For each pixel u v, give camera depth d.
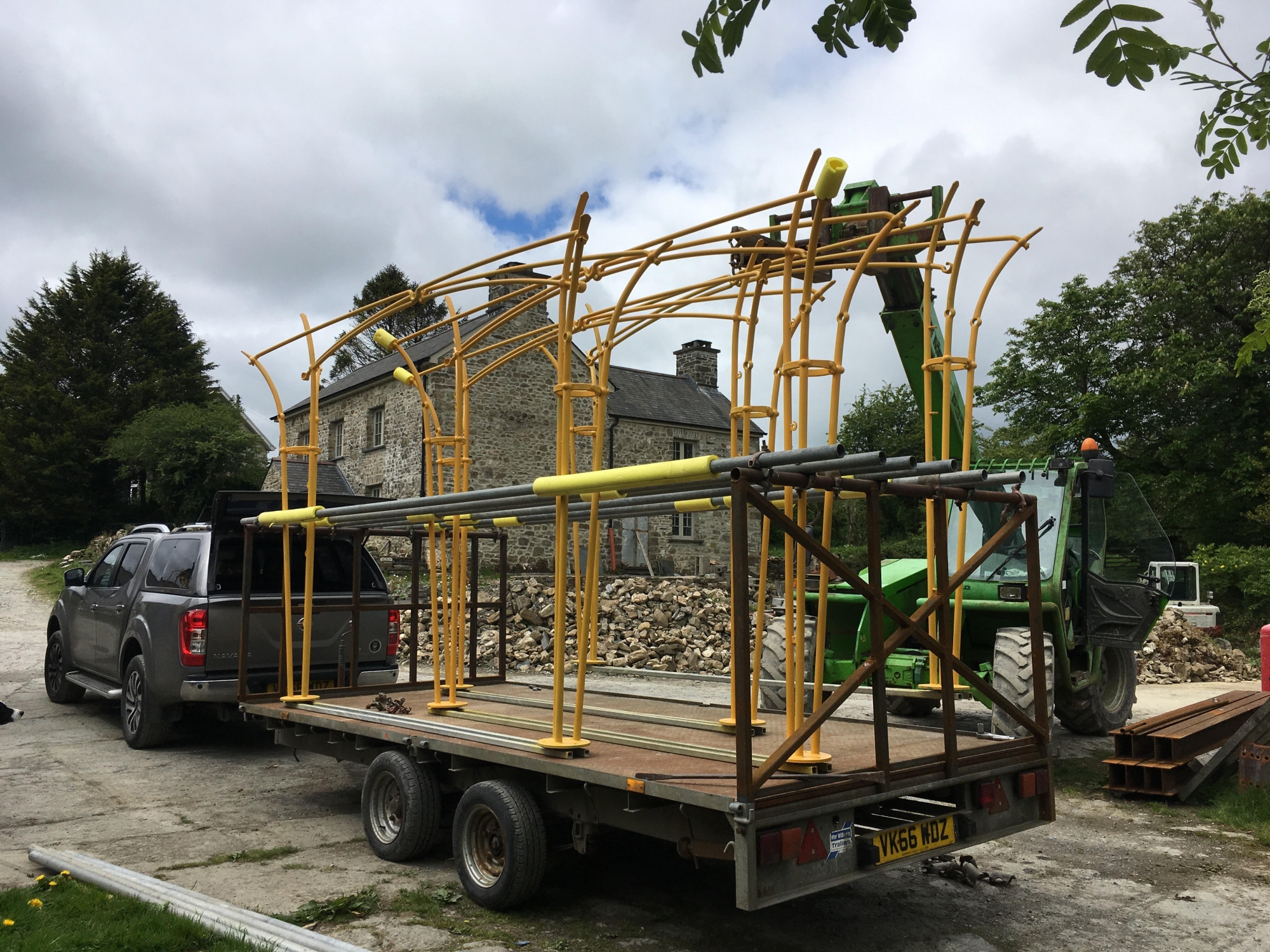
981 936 3.47
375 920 3.56
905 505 31.89
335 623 6.91
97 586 8.20
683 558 25.58
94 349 36.12
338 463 25.02
